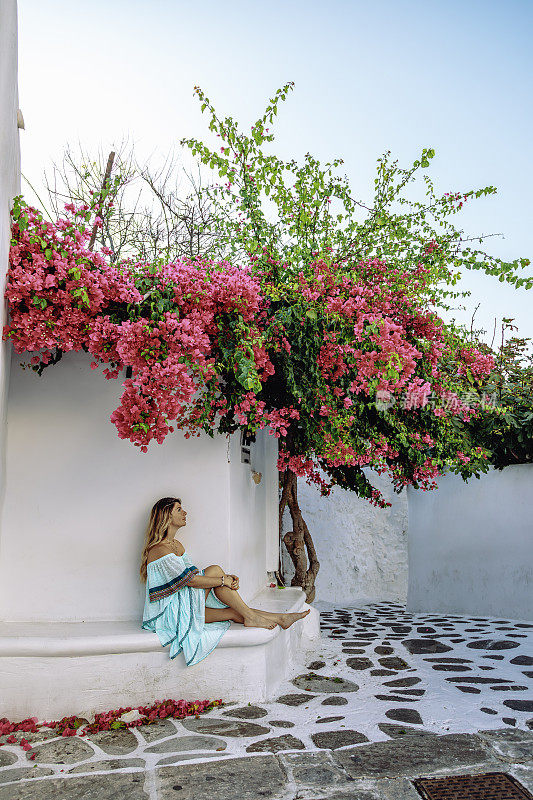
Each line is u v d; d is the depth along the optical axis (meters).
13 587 4.64
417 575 9.45
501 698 4.45
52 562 4.70
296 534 7.28
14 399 4.78
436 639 6.74
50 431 4.79
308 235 5.17
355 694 4.55
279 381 4.77
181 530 4.82
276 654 4.79
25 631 4.28
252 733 3.74
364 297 4.77
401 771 3.18
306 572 7.31
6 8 3.77
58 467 4.77
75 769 3.28
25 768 3.30
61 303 4.02
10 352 4.62
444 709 4.18
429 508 9.41
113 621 4.65
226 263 4.70
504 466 8.38
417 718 4.00
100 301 4.01
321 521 10.59
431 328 5.57
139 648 4.16
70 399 4.84
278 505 7.58
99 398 4.85
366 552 10.66
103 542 4.74
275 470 7.48
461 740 3.59
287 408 4.72
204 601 4.40
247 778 3.12
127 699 4.15
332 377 4.76
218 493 4.86
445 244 5.25
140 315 4.14
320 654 5.94
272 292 4.52
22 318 3.99
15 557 4.66
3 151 3.73
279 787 3.03
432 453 6.55
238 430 5.29
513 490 8.38
